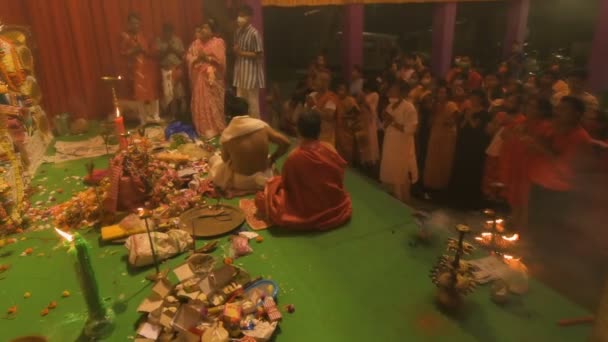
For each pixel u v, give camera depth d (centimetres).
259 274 315
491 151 514
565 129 313
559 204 283
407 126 517
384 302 285
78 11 663
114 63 703
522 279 281
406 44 1141
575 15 1120
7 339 256
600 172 280
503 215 473
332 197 380
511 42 1048
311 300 288
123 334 258
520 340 246
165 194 420
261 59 646
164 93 711
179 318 249
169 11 718
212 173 448
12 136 471
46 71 670
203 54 622
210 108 638
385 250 344
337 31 1041
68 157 556
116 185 385
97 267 323
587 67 756
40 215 404
